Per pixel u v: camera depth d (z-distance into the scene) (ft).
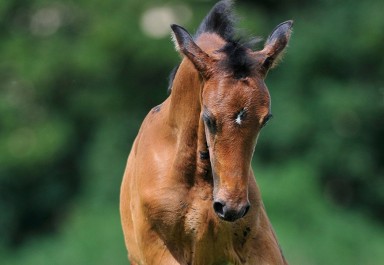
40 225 93.81
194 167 25.08
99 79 91.81
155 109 27.27
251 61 23.40
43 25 96.53
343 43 88.99
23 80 90.68
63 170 92.53
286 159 85.25
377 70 89.56
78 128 92.53
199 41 25.57
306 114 86.53
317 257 76.38
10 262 88.74
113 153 88.22
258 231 25.50
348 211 85.51
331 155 86.07
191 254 25.61
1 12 94.48
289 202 79.10
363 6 90.02
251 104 23.02
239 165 23.04
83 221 82.07
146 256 25.81
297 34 89.81
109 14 89.35
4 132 91.25
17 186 92.68
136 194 26.16
